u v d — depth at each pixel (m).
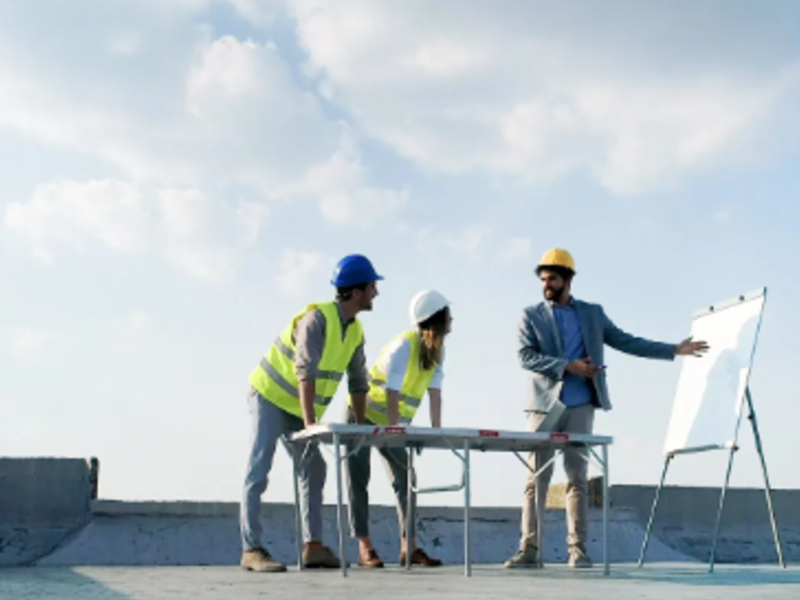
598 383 6.09
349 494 6.24
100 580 4.81
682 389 6.43
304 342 5.38
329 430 4.87
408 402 6.15
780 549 6.15
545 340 6.15
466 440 5.08
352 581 4.58
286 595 3.67
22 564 6.73
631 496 8.93
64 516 7.03
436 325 6.04
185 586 4.27
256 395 5.66
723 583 4.46
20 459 7.00
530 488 6.14
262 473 5.60
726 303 6.25
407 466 6.27
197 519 7.37
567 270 6.21
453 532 8.11
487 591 3.86
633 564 7.47
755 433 5.96
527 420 6.17
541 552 6.02
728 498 9.23
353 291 5.58
